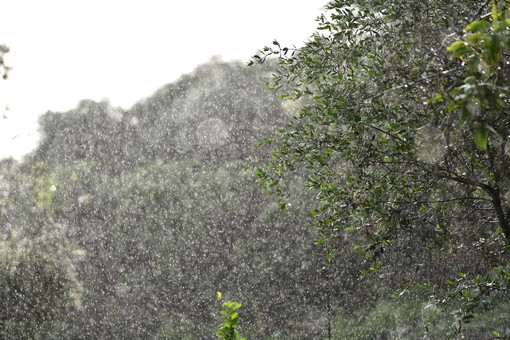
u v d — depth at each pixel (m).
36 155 37.75
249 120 37.75
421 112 4.69
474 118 2.71
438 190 5.43
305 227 21.91
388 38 5.18
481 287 5.21
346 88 5.29
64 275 26.12
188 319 28.39
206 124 38.88
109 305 29.00
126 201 31.75
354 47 5.37
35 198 31.42
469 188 5.32
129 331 28.78
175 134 40.69
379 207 5.38
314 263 22.38
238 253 27.00
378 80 5.00
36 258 25.59
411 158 5.02
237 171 30.97
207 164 35.09
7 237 26.47
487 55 2.69
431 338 12.19
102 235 30.77
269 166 6.06
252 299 25.77
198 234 28.97
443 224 5.52
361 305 18.69
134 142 40.72
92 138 40.12
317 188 5.70
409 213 5.49
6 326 23.56
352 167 5.51
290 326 23.33
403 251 5.70
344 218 5.69
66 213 31.30
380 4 5.00
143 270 29.83
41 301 24.62
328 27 5.50
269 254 24.97
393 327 16.23
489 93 2.61
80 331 25.95
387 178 5.43
